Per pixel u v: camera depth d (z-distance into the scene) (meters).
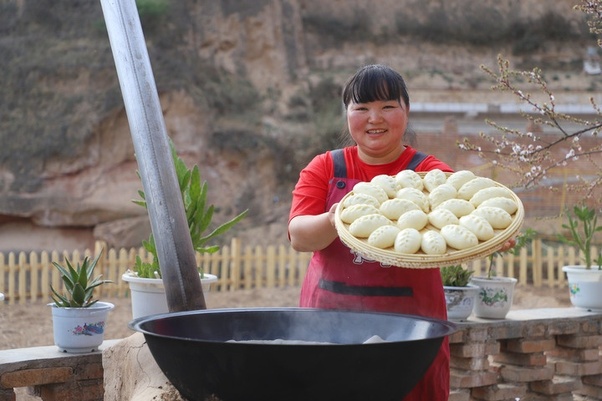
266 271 13.93
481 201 2.55
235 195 17.55
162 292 3.87
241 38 19.75
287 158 18.06
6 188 16.11
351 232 2.41
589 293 5.59
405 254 2.28
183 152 17.56
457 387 4.93
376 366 2.03
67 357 3.76
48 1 18.17
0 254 11.48
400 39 21.78
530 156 5.06
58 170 16.39
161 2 18.86
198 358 2.04
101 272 12.00
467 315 4.97
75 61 17.33
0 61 17.41
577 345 5.46
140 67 3.07
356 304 2.87
